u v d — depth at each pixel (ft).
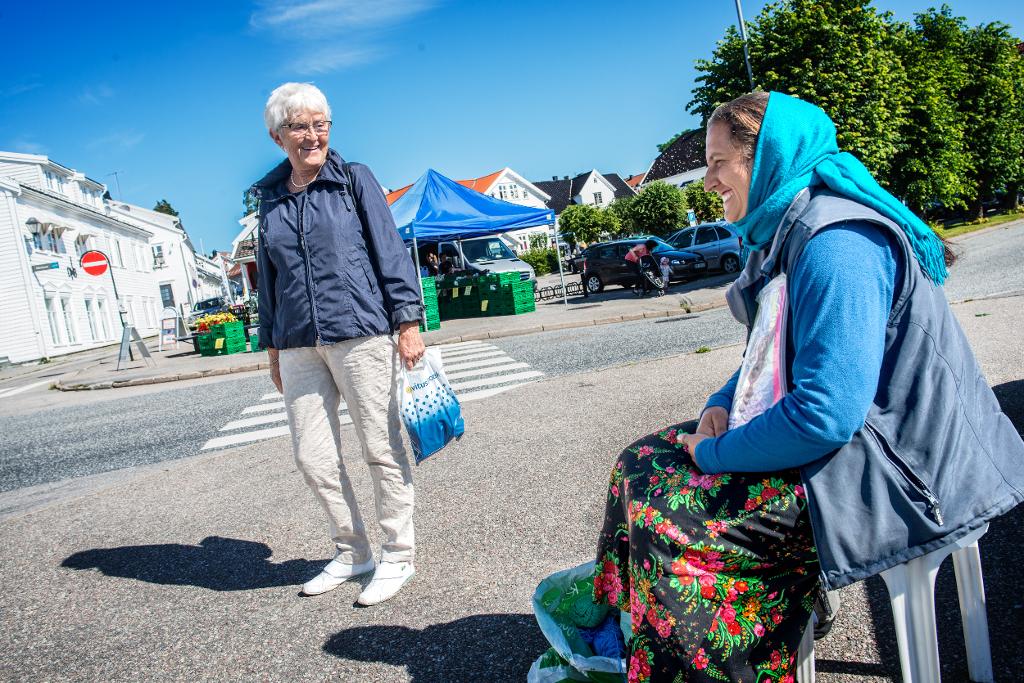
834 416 4.58
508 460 15.70
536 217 57.11
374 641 8.50
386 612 9.23
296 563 11.41
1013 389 14.98
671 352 29.58
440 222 51.31
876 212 4.96
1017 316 24.95
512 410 21.03
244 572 11.24
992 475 5.07
